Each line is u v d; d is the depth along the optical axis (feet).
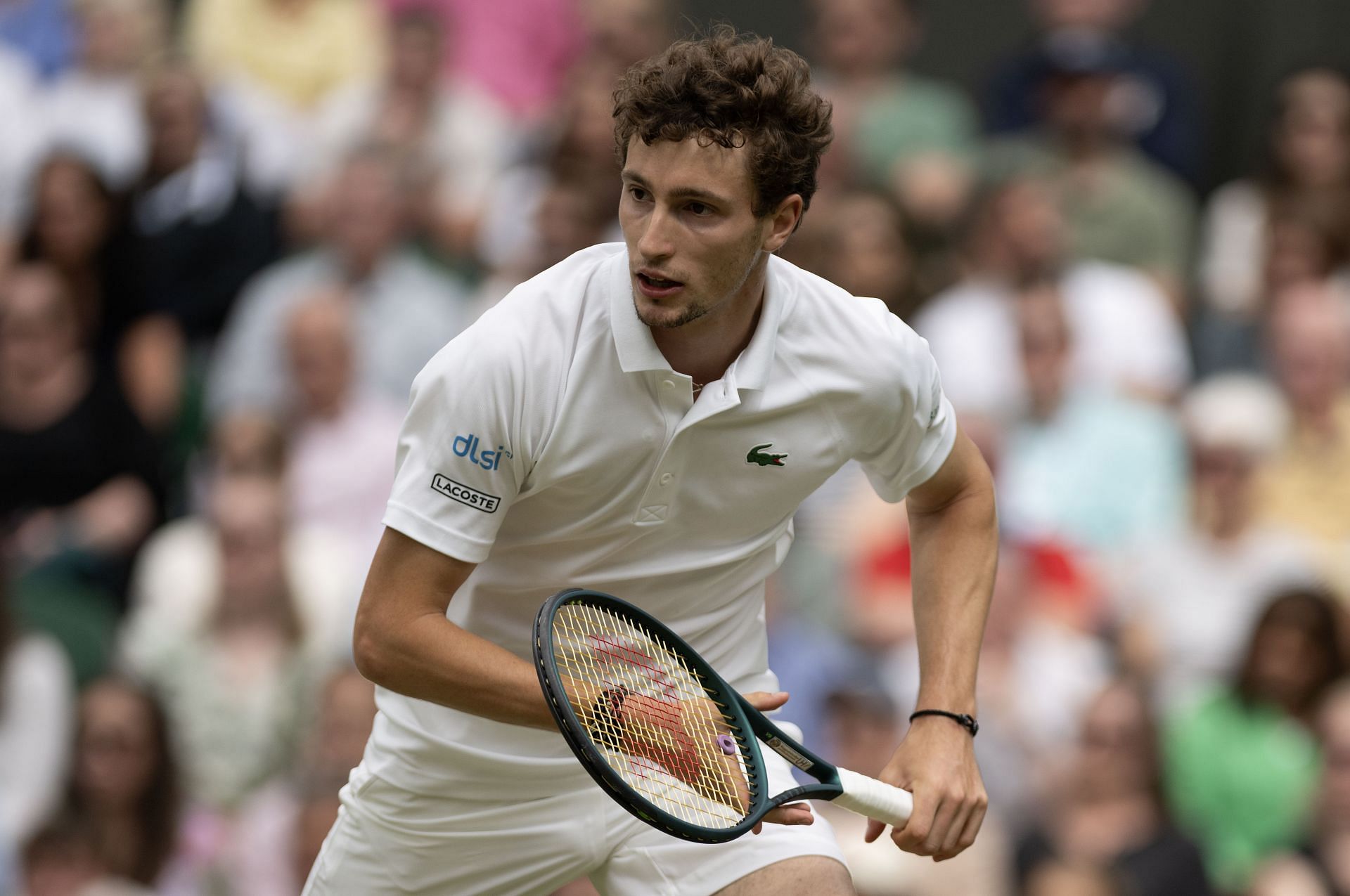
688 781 36.04
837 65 101.09
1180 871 70.23
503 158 103.35
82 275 95.81
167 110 98.78
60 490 90.99
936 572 39.63
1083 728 71.82
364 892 41.22
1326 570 81.15
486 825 39.75
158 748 77.66
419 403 34.63
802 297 35.94
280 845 74.69
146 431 93.20
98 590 88.58
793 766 36.91
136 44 108.68
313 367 88.02
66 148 97.25
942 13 107.86
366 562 85.05
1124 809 71.20
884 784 36.99
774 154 32.86
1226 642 79.56
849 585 77.15
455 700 34.63
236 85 105.91
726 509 37.06
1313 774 73.26
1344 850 72.02
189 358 96.89
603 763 32.09
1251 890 71.26
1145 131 101.81
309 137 104.47
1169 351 90.43
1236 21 107.65
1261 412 84.48
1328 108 96.84
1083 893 69.46
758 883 38.04
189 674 80.02
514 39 107.86
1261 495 82.69
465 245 96.99
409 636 34.58
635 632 37.60
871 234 88.84
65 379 92.12
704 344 34.94
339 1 108.58
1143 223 97.30
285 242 100.63
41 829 77.20
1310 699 74.69
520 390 34.17
